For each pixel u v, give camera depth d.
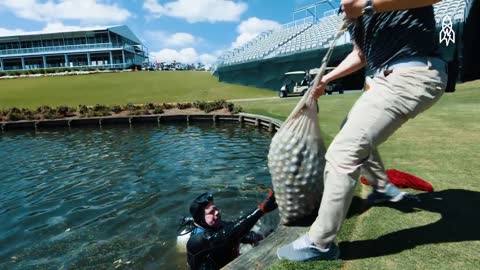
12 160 11.41
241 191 6.84
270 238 3.06
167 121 21.23
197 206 3.54
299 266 2.51
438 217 3.06
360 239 2.85
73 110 23.64
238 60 42.22
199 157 10.28
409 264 2.42
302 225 3.24
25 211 6.56
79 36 70.75
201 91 33.75
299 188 3.16
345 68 3.01
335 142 2.42
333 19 37.84
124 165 9.80
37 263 4.60
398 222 3.05
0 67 71.25
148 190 7.30
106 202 6.76
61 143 14.98
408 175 3.89
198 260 3.46
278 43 40.91
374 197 3.54
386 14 2.33
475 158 4.88
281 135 3.21
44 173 9.38
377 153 3.36
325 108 15.13
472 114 9.55
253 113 18.34
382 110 2.30
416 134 7.08
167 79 42.09
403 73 2.28
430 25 2.33
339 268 2.45
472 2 23.38
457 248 2.55
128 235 5.20
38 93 34.34
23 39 70.56
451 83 2.52
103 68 66.31
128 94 32.69
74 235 5.34
